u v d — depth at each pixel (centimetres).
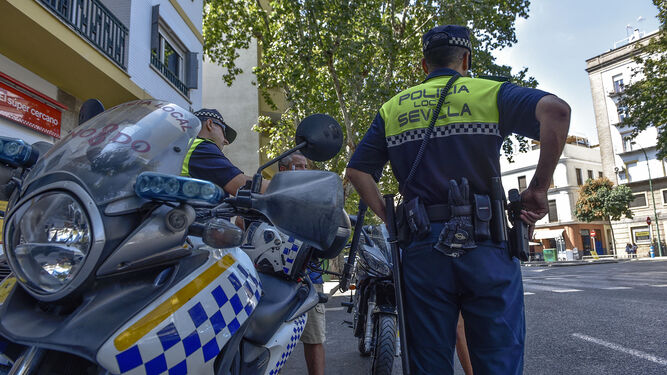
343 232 228
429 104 169
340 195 124
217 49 1714
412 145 169
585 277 1577
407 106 174
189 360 116
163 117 139
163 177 109
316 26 1404
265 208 124
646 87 1780
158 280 124
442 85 172
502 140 164
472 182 159
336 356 466
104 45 834
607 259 3644
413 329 160
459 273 153
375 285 348
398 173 175
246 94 1873
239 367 165
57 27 699
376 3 1458
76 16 765
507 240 154
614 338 488
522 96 154
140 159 124
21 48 718
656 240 3775
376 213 187
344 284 257
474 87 166
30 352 112
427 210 162
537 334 527
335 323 697
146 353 107
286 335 198
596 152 4578
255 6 1641
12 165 139
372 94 1423
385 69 1617
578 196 4331
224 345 132
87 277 108
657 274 1596
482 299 151
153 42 1031
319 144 151
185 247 135
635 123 1855
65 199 112
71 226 110
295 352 498
